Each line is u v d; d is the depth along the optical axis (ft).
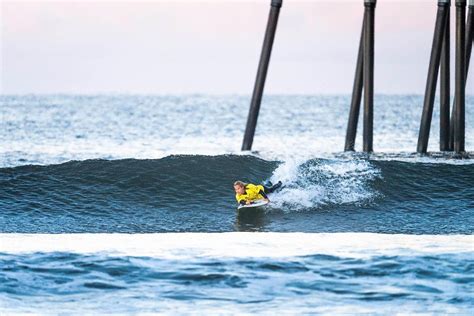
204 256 207.21
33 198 292.61
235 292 179.73
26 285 184.14
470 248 215.72
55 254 209.87
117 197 296.10
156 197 297.33
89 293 179.42
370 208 281.13
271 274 191.62
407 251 211.82
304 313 167.32
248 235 238.27
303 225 256.32
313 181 300.20
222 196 298.97
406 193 296.51
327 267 196.75
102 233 245.45
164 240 229.86
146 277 190.08
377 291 179.63
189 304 172.65
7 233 245.86
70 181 306.55
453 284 183.83
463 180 307.17
